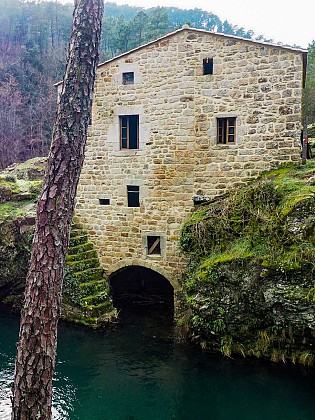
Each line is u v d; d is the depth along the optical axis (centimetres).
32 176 1828
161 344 1058
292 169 1056
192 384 872
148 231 1223
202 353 990
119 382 888
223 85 1108
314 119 2578
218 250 1004
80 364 966
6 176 1572
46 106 3428
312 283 838
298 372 876
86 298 1180
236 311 930
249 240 943
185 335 1064
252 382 866
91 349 1039
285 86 1055
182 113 1145
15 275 1338
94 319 1159
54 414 778
